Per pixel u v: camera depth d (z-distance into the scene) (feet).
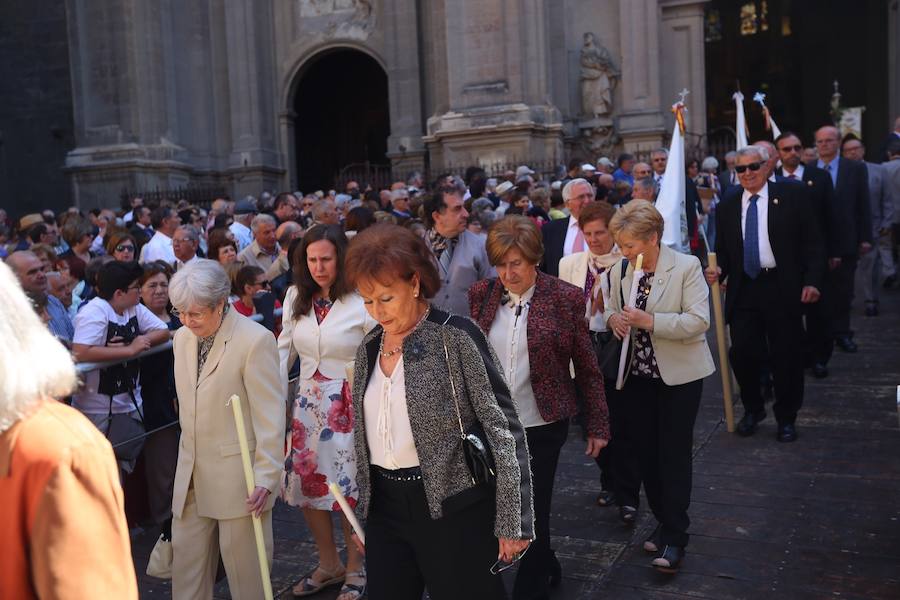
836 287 27.22
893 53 67.41
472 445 8.58
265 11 76.02
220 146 75.51
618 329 13.89
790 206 19.26
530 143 61.72
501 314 12.63
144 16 70.90
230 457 11.34
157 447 16.97
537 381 12.13
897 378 24.21
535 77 63.72
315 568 14.92
